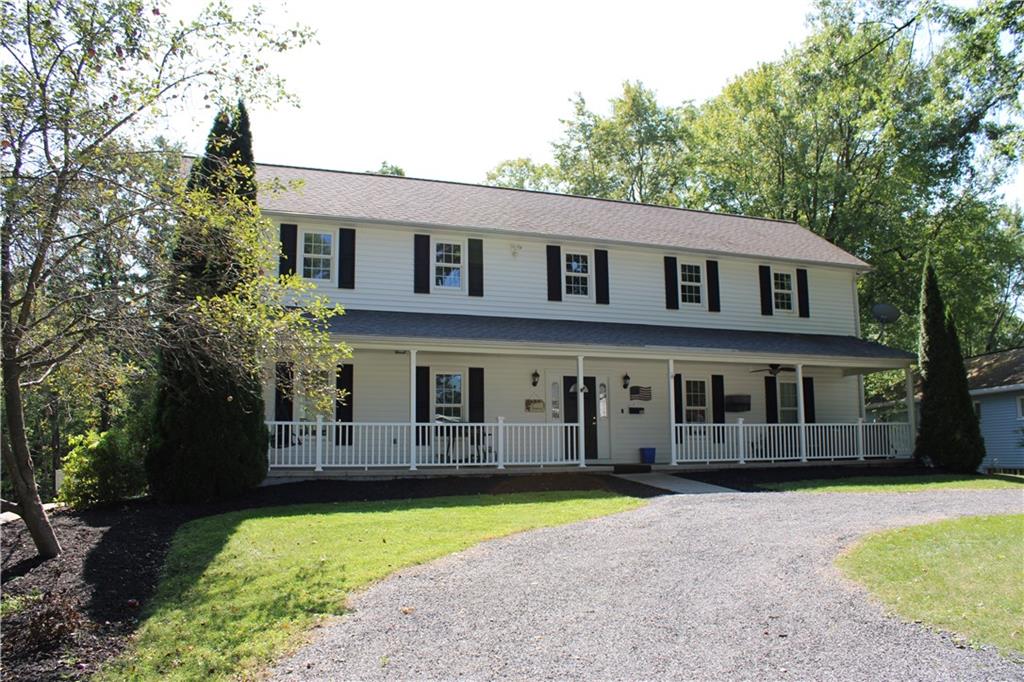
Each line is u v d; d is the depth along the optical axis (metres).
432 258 18.09
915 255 32.16
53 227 7.41
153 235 8.12
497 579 7.52
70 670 5.53
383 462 16.61
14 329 7.82
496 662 5.42
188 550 8.89
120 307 7.88
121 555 8.70
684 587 7.20
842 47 17.86
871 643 5.75
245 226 8.73
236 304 8.55
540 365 18.77
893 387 33.72
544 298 19.02
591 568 7.92
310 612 6.57
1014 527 9.91
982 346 45.62
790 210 32.59
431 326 16.48
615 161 40.59
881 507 11.95
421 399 17.31
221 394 12.37
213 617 6.56
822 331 22.23
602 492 13.80
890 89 18.27
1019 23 16.14
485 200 20.69
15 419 8.58
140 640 6.12
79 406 12.66
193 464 12.13
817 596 6.88
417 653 5.61
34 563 8.41
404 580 7.50
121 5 7.62
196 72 8.28
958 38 16.69
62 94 7.43
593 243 19.45
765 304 21.58
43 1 7.33
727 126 35.19
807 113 30.86
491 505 12.11
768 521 10.52
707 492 14.05
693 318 20.66
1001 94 18.59
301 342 9.17
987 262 36.03
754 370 21.09
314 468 15.02
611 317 19.70
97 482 11.88
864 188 31.30
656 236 20.78
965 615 6.32
